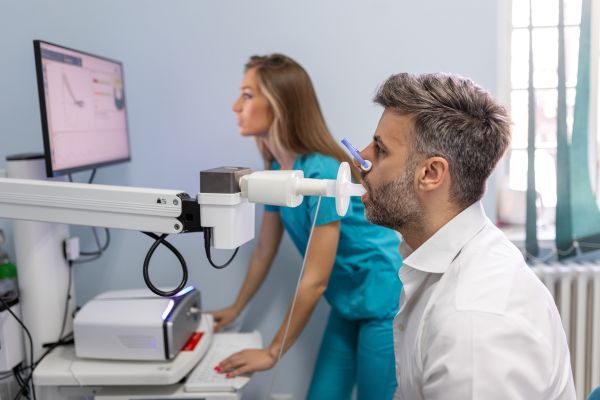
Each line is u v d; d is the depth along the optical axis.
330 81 1.70
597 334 1.74
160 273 1.76
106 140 1.46
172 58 1.67
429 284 0.82
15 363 1.25
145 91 1.68
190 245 1.75
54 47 1.16
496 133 0.75
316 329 1.84
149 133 1.70
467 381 0.61
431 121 0.74
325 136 1.40
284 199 0.67
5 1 1.62
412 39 1.68
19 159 1.21
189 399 1.13
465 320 0.64
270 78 1.36
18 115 1.66
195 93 1.69
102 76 1.43
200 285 1.78
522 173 1.89
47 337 1.27
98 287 1.76
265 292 1.82
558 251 1.75
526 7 1.74
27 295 1.25
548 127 1.82
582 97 1.69
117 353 1.17
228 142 1.71
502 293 0.66
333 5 1.66
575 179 1.73
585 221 1.75
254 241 1.78
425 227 0.82
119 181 1.72
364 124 1.71
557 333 0.71
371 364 1.41
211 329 1.39
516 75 1.84
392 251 1.44
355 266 1.41
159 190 0.71
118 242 1.74
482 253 0.75
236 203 0.68
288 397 1.82
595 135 1.87
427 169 0.76
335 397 1.56
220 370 1.22
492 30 1.68
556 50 1.77
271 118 1.42
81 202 0.72
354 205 1.38
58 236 1.30
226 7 1.66
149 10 1.65
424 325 0.74
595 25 1.78
